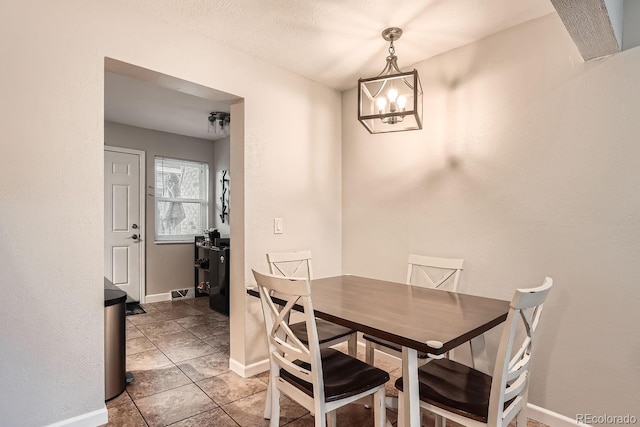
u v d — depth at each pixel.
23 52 1.71
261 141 2.69
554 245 2.01
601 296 1.84
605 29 1.59
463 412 1.32
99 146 1.93
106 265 4.48
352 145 3.22
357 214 3.17
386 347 2.13
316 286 2.20
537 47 2.09
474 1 1.95
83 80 1.88
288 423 1.98
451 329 1.35
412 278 2.73
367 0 1.96
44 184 1.77
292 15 2.11
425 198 2.66
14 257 1.69
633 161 1.75
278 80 2.79
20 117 1.70
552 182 2.02
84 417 1.88
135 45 2.05
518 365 1.36
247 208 2.61
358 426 1.98
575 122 1.93
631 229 1.75
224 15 2.11
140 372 2.63
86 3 1.89
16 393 1.70
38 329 1.75
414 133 2.73
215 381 2.49
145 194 4.80
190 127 4.72
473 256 2.37
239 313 2.62
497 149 2.26
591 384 1.86
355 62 2.72
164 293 4.95
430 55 2.59
